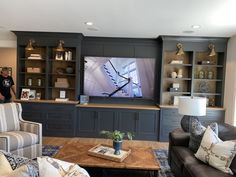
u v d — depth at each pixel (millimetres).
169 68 5363
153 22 3822
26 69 5328
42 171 1355
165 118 4977
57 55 5199
